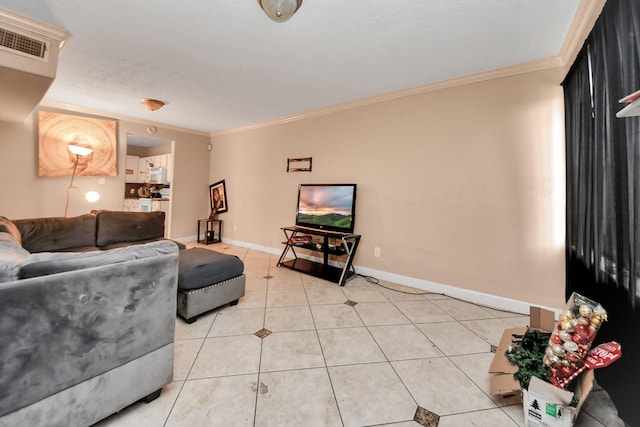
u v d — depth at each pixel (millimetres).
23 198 3533
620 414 1233
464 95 2629
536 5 1617
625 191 1214
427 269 2877
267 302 2525
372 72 2561
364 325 2121
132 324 1207
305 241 3695
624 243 1220
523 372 1318
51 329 976
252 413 1255
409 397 1378
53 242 2668
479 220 2578
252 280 3131
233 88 3023
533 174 2326
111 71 2648
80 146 3613
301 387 1432
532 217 2340
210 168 5547
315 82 2818
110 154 4176
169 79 2816
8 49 1892
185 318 2080
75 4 1712
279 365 1609
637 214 1121
